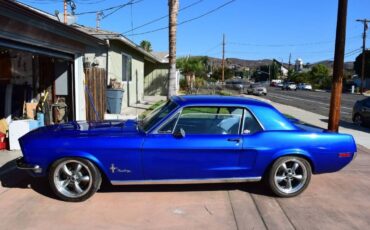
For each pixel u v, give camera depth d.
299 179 5.83
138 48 18.86
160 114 5.88
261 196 5.86
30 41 7.79
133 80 21.33
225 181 5.73
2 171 6.79
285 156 5.73
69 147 5.35
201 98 5.95
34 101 11.17
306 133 5.78
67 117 11.28
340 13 10.33
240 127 5.71
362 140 11.56
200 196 5.79
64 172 5.42
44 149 5.35
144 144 5.41
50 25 7.92
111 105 15.57
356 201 5.75
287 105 26.95
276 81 100.31
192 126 5.64
